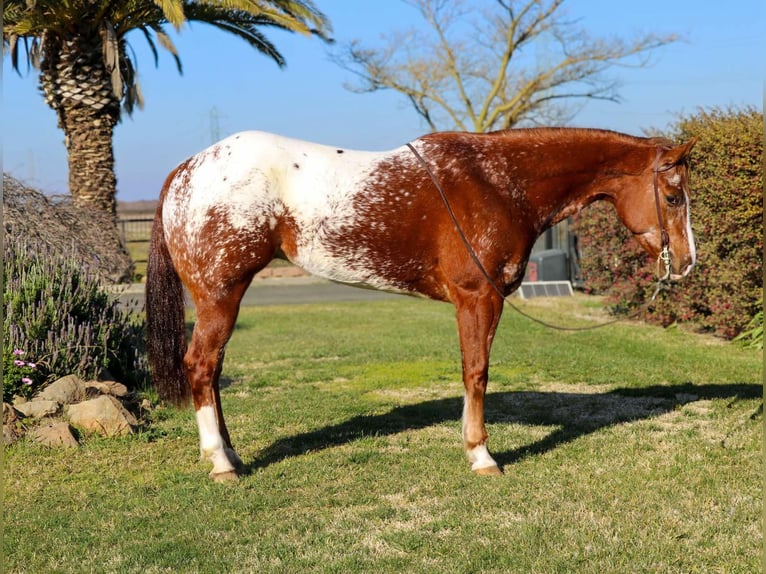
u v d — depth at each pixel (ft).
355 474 16.97
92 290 25.99
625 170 17.56
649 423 20.90
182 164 17.10
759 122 30.78
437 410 22.97
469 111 103.55
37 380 21.71
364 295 65.92
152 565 12.52
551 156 17.22
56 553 12.98
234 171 16.19
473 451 16.89
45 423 19.48
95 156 56.85
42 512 14.73
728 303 34.32
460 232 16.47
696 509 14.69
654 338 36.47
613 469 17.02
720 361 29.91
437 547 13.07
